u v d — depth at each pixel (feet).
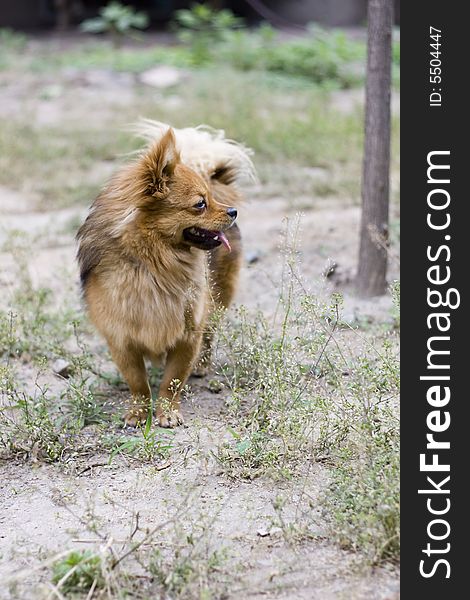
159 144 7.39
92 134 14.42
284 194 11.59
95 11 28.45
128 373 7.69
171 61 20.49
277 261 9.78
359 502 6.61
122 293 7.54
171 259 7.52
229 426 7.30
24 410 7.45
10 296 9.01
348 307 8.86
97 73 19.65
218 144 8.24
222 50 20.88
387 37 8.74
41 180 12.10
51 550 6.59
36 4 28.04
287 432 7.11
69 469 7.16
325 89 18.66
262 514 6.80
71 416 7.57
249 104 16.22
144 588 6.37
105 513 6.85
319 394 7.38
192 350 7.73
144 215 7.46
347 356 7.96
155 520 6.79
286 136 14.06
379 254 9.02
